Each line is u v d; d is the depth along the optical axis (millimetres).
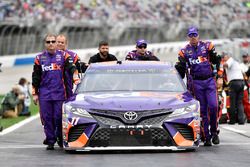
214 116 25234
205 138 25125
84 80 24703
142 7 147750
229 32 139625
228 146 24766
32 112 54406
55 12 133625
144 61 25938
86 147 21922
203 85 25484
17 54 113188
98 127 21750
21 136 31109
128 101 22172
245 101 39438
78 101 22594
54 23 118500
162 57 125000
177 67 26016
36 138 29969
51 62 24438
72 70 24438
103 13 140625
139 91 23797
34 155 22156
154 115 21797
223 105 38688
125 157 20906
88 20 124188
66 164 19391
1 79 102812
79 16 134000
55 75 24438
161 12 146750
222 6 152750
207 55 25547
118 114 21750
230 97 38438
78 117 22047
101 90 24016
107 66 25344
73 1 139125
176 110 22016
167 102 22156
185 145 22016
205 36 136625
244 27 141750
